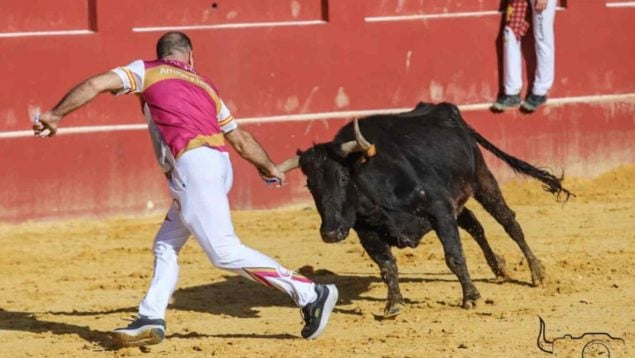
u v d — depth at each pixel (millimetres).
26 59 34938
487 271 28281
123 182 35531
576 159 40750
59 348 21531
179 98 20438
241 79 37094
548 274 27469
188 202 20312
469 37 39500
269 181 21875
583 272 27734
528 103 39875
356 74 38281
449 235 24141
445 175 25016
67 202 34969
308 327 21125
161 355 20750
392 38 38625
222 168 20562
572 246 30953
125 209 35594
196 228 20406
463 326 22578
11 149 34344
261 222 35250
